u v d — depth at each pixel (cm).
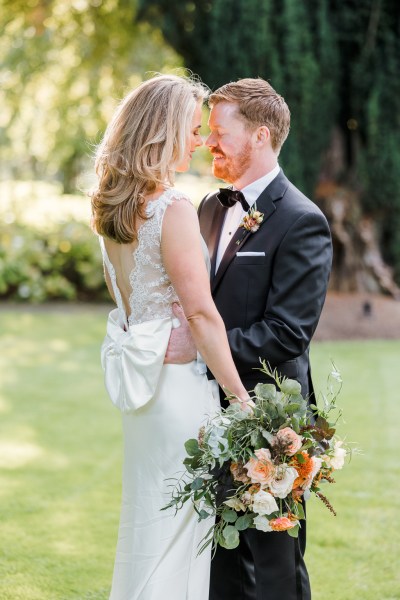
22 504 649
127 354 374
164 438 376
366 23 1307
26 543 574
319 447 362
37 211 1883
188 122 372
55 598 495
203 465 357
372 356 1202
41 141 1800
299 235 396
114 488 690
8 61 1708
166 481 376
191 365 381
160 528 377
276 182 411
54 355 1231
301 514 364
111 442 820
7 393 1009
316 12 1295
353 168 1405
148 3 1338
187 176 1988
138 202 366
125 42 1681
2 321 1503
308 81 1284
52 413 923
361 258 1429
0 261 1684
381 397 973
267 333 388
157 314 376
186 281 361
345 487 691
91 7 1662
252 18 1264
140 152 365
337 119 1380
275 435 349
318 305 396
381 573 531
